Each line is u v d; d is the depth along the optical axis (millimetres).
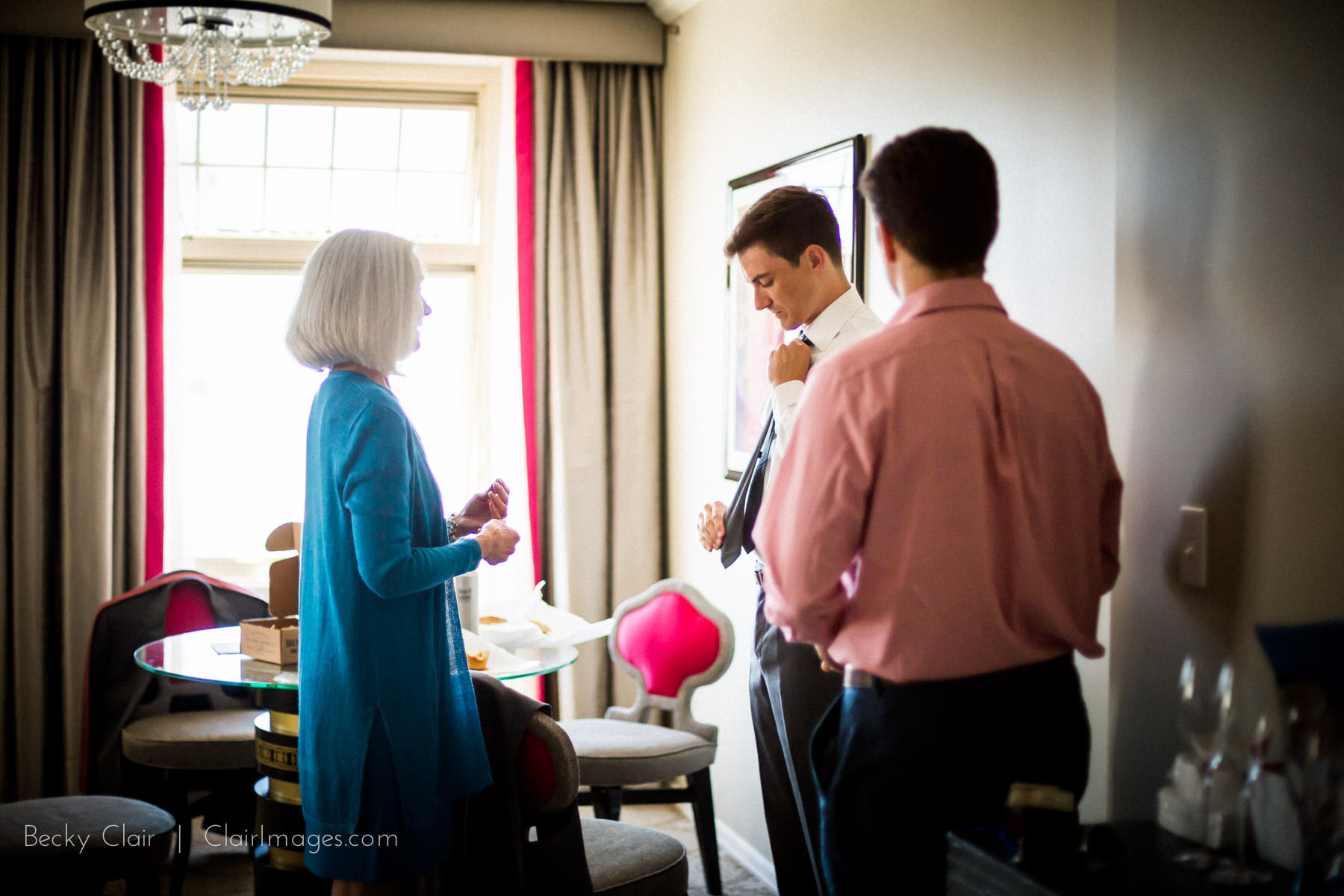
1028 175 2070
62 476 3723
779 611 1403
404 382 4406
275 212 4289
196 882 3281
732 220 3510
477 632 2611
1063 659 1388
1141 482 1740
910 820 1354
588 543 4148
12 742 3719
